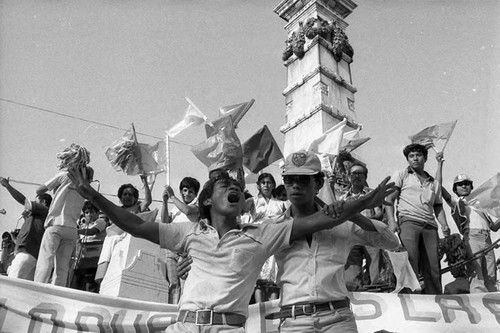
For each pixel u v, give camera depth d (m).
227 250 3.82
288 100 16.53
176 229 4.03
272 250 3.92
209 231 3.94
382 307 5.86
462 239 8.05
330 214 3.87
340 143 9.62
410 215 7.10
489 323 5.68
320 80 15.48
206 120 8.45
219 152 6.61
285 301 4.02
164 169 7.77
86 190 3.87
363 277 7.70
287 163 4.18
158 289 7.52
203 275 3.78
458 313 5.77
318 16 16.70
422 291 7.23
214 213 4.05
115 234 7.82
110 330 5.71
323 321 3.87
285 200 8.15
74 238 7.31
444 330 5.69
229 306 3.66
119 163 7.65
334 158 9.59
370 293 5.95
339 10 17.33
